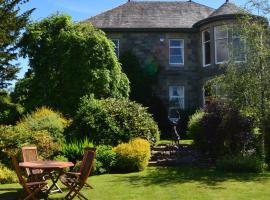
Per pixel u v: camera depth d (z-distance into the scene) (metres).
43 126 16.03
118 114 16.80
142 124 16.95
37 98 21.81
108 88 21.31
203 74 25.39
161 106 25.67
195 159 16.17
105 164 14.24
